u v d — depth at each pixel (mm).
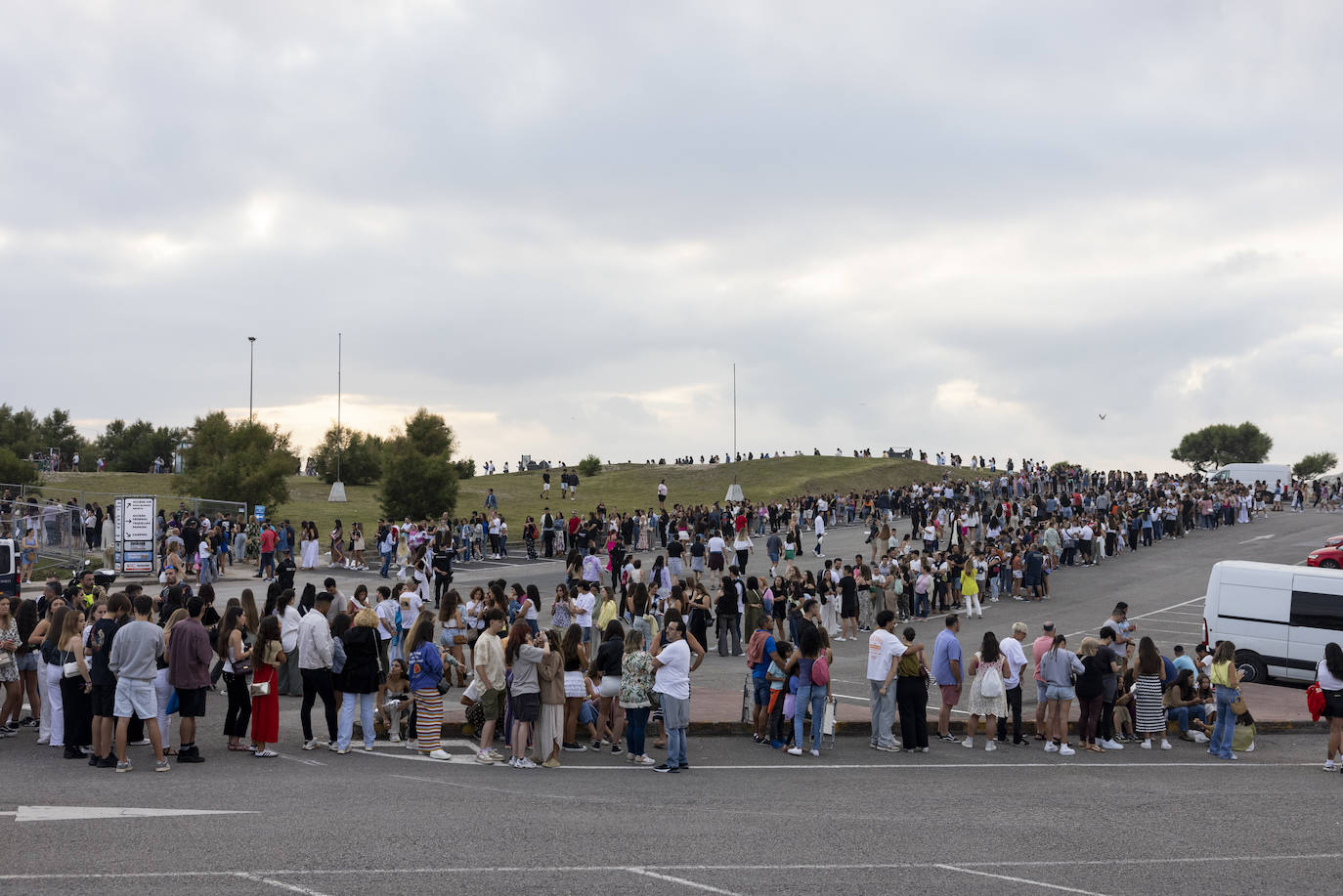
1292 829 11656
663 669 14109
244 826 10008
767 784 13375
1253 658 25562
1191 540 52031
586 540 43375
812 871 9281
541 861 9227
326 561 42750
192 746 13117
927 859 9859
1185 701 18328
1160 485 65250
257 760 13414
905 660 16312
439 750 14117
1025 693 23016
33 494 51219
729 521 46969
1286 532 54219
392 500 56031
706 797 12312
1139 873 9688
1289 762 16672
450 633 18922
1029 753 16500
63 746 13828
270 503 58625
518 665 13844
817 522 47062
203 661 13055
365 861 9000
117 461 106312
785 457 104250
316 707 17906
